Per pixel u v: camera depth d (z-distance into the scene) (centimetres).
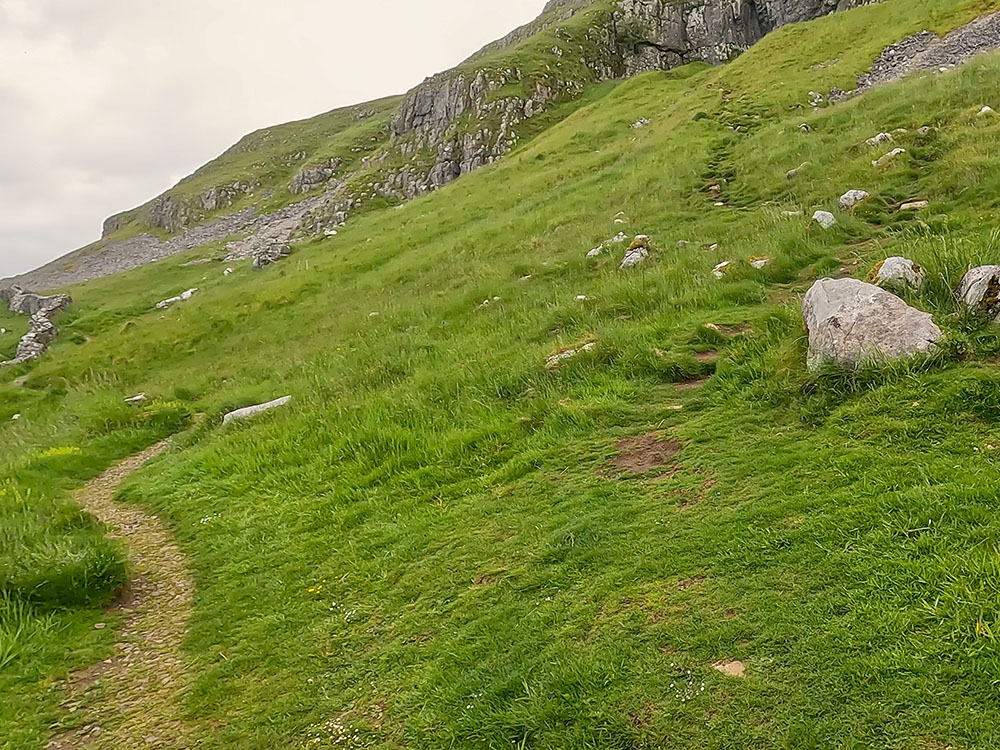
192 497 1141
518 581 602
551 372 1130
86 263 11944
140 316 4641
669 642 452
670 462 741
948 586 420
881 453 605
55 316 4969
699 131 3120
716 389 898
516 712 432
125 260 10981
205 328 3047
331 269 3438
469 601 599
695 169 2488
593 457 818
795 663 402
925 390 673
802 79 3541
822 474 605
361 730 482
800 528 530
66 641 704
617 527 631
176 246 10600
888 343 743
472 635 546
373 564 738
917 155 1711
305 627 656
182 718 561
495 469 898
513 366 1212
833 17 4419
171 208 13212
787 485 604
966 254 911
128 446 1641
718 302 1218
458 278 2322
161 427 1764
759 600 465
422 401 1212
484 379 1214
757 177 2136
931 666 371
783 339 935
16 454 1691
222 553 897
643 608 498
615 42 8775
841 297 805
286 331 2606
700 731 376
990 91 1958
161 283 6469
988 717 335
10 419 2394
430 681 505
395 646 573
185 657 659
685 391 934
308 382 1691
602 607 517
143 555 951
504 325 1573
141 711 581
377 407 1239
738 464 679
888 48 3497
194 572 868
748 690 393
